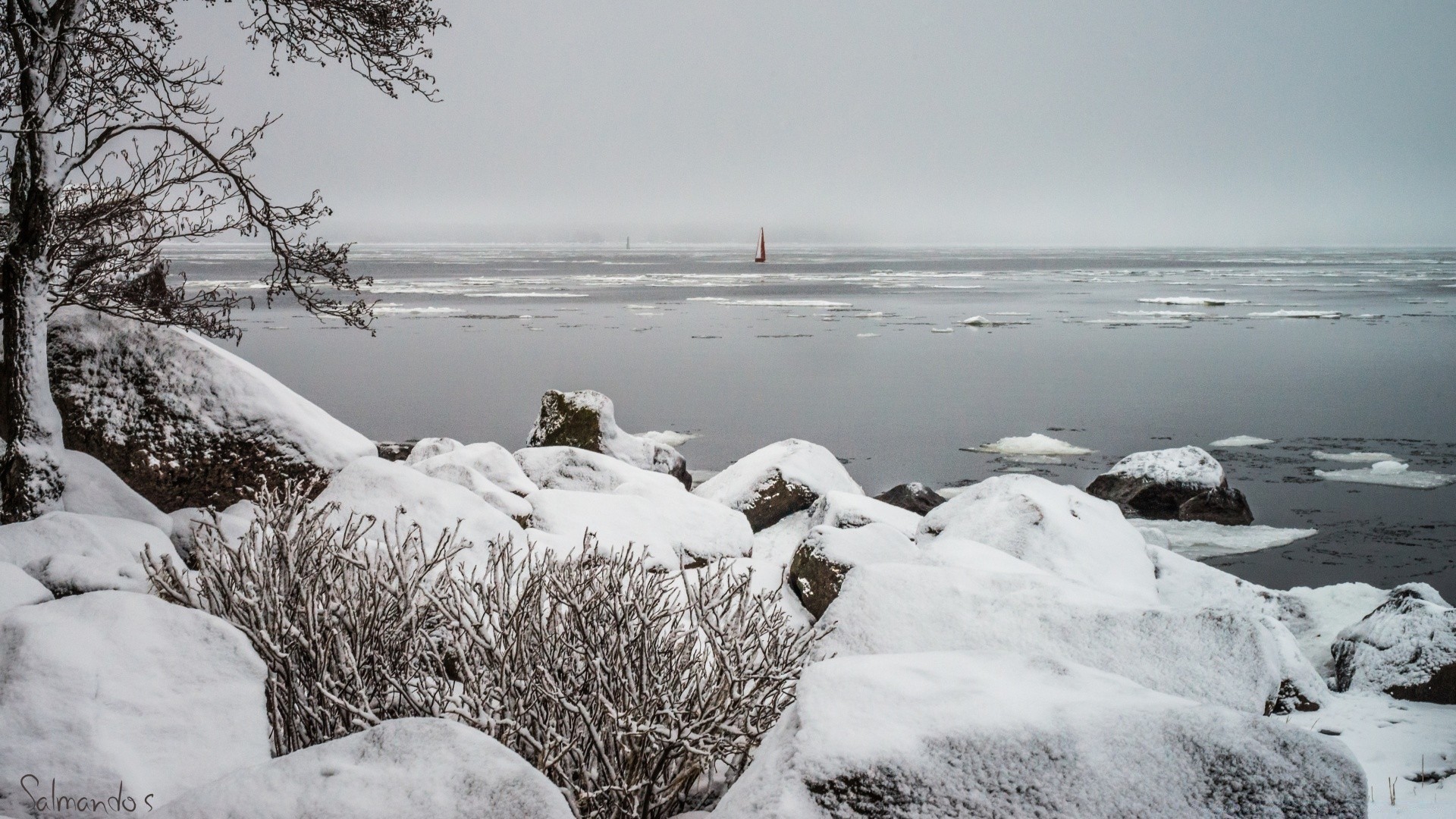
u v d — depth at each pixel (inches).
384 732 119.0
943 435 1018.7
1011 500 361.4
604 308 2832.2
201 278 3656.5
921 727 124.0
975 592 233.8
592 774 151.6
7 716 134.9
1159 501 683.4
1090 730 123.1
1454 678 276.8
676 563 309.9
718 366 1567.4
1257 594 375.2
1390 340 1979.6
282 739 157.9
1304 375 1486.2
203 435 332.5
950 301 3198.8
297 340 1919.3
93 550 224.1
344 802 110.4
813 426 1062.4
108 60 332.5
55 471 291.1
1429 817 185.5
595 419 640.4
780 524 479.2
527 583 180.7
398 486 267.4
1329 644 348.2
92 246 330.6
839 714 127.8
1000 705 128.2
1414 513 700.7
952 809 116.5
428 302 3041.3
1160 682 213.0
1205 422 1094.4
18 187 301.7
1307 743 120.6
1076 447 951.6
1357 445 965.2
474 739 117.4
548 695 152.0
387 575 174.6
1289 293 3609.7
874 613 231.1
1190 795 118.0
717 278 4852.4
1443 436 1013.2
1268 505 725.9
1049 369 1551.4
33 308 299.3
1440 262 7731.3
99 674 142.7
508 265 6786.4
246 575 171.5
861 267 6604.3
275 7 359.9
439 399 1231.5
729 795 124.2
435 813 109.0
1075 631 221.3
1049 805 116.8
